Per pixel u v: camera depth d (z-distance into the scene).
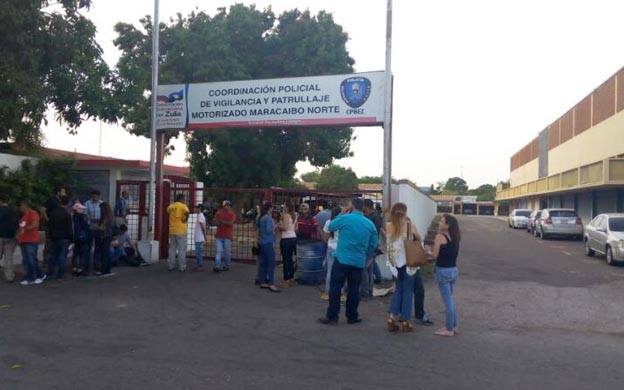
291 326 8.91
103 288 11.73
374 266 12.80
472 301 11.51
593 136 38.09
